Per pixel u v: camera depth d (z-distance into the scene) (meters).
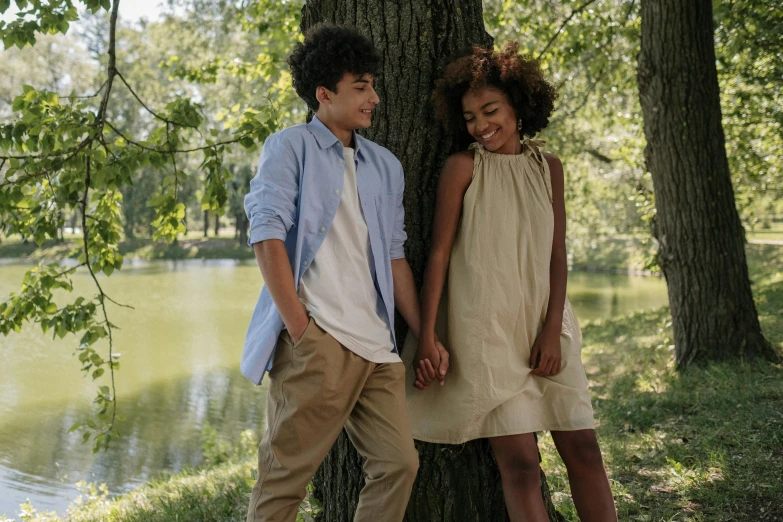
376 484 2.30
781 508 3.21
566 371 2.55
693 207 6.75
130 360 14.31
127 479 7.99
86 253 5.05
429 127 2.68
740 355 6.63
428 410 2.53
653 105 6.87
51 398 11.55
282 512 2.22
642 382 6.74
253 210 2.19
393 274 2.48
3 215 4.79
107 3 4.66
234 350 15.38
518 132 2.62
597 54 9.62
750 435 4.27
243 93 12.91
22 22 4.73
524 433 2.46
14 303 5.00
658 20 6.73
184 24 13.34
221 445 7.66
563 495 3.61
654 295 24.30
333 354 2.18
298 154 2.25
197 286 27.00
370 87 2.30
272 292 2.14
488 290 2.45
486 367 2.43
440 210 2.51
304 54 2.29
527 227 2.50
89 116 4.78
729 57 8.75
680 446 4.21
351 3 2.69
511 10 9.91
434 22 2.67
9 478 8.03
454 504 2.67
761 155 11.77
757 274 21.22
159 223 5.20
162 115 5.09
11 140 4.71
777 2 7.54
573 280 30.95
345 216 2.30
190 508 4.57
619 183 14.91
